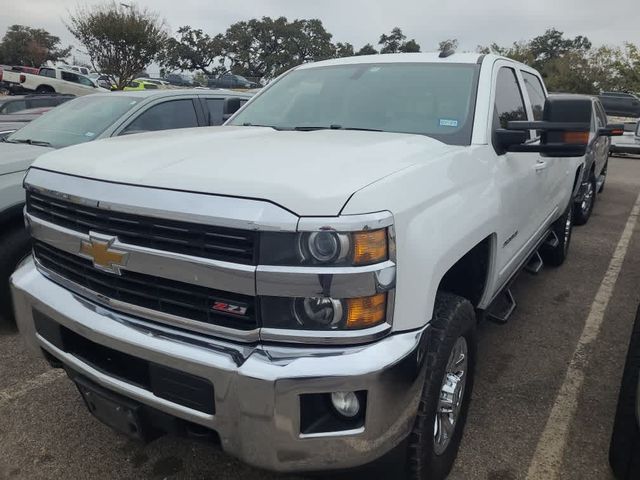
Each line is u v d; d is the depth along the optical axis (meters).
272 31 77.62
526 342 4.05
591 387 3.43
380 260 1.84
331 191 1.83
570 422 3.07
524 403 3.25
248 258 1.83
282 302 1.83
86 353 2.35
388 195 1.93
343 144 2.50
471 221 2.43
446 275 2.80
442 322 2.30
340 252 1.78
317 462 1.91
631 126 17.84
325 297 1.80
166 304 2.04
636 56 36.44
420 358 2.00
